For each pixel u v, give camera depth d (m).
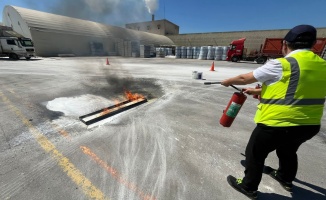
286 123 1.51
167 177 2.19
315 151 2.88
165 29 45.84
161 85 7.36
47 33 23.14
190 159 2.56
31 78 7.87
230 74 11.43
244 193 1.96
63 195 1.87
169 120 3.89
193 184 2.10
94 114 3.92
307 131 1.57
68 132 3.18
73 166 2.31
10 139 2.87
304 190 2.09
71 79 7.91
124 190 1.97
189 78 9.24
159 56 31.25
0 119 3.58
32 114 3.87
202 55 26.92
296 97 1.46
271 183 2.18
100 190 1.96
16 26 23.77
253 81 1.65
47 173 2.17
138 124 3.63
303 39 1.49
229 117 2.36
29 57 17.44
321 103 1.53
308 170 2.42
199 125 3.69
